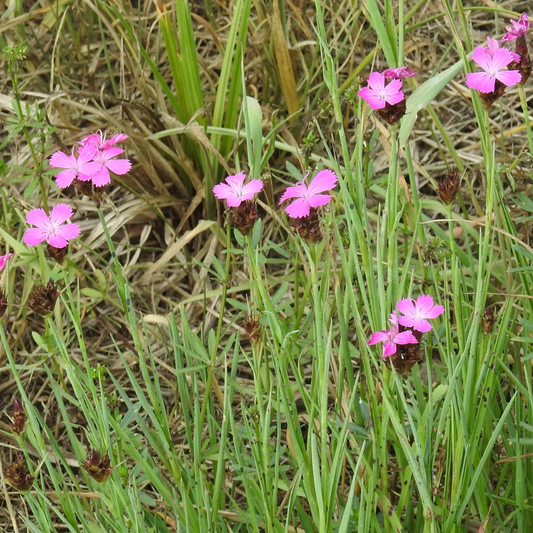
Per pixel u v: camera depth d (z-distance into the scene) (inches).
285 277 41.1
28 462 30.0
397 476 33.7
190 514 30.6
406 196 37.2
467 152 47.2
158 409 31.6
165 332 41.2
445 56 47.7
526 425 31.1
